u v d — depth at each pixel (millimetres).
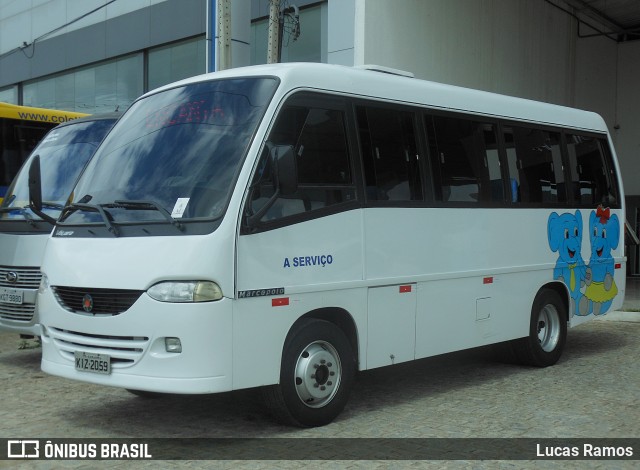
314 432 6258
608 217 10281
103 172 6590
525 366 9234
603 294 10164
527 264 8766
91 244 6062
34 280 8773
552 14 21453
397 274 7043
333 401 6449
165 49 22000
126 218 6023
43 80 26750
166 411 7000
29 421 6703
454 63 17047
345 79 6777
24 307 8797
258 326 5809
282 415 6164
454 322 7719
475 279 7992
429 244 7414
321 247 6336
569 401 7434
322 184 6402
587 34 23625
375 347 6836
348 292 6562
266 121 6031
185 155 6172
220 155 5988
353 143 6738
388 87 7199
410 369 9109
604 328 12898
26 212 9289
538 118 9188
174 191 5961
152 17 22109
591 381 8414
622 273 10586
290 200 6125
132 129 6801
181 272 5527
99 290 5875
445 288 7605
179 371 5500
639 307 15430
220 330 5551
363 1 14547
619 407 7191
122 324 5695
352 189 6664
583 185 9898
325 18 17312
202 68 20797
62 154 9992
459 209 7797
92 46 24250
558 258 9297
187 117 6453
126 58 23281
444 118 7805
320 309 6398
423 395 7695
